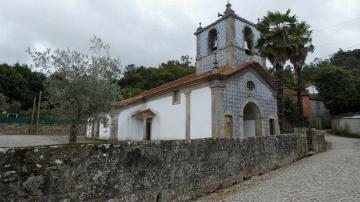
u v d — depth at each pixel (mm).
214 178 7750
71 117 14047
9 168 3934
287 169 10602
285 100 32344
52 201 4316
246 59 21062
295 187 7684
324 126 34844
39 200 4168
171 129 20766
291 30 18281
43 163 4305
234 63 20062
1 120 34688
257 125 19641
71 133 14031
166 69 59375
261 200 6613
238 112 18031
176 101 20734
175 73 56000
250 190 7676
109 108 14969
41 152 4332
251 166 9422
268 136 10891
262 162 10055
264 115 19859
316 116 36531
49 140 23547
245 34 22078
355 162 10898
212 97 17312
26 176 4086
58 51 14266
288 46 17719
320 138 15648
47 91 14211
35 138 25562
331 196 6609
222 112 16953
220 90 17219
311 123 34875
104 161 5156
